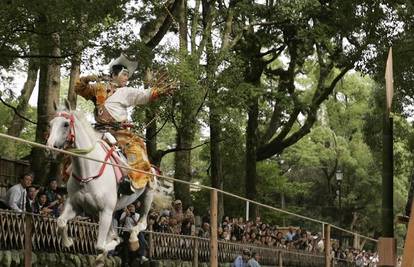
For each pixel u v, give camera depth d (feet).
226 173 140.05
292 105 116.98
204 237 76.28
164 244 67.31
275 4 110.11
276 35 118.01
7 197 50.57
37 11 64.95
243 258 78.74
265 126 139.23
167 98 84.53
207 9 107.14
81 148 44.65
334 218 194.18
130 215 61.11
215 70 92.84
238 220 89.45
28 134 152.66
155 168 51.19
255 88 97.25
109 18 74.13
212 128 103.45
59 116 44.60
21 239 49.83
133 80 77.77
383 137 24.71
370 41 111.96
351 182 194.90
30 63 85.56
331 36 113.09
